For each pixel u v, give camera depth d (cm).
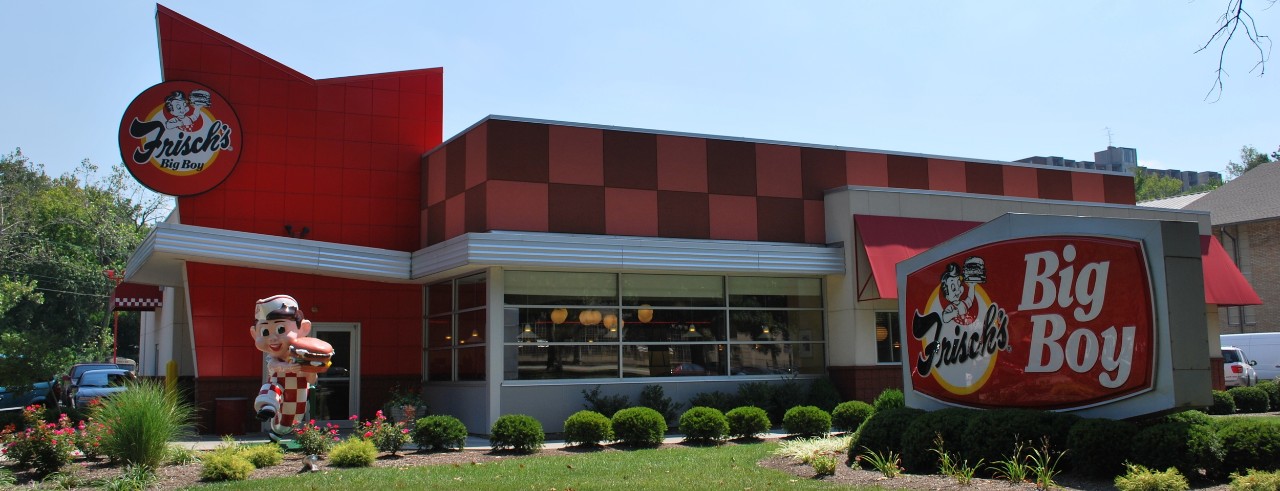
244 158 2055
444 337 2069
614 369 1942
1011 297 1234
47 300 5338
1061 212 2348
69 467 1300
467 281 1975
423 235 2169
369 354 2138
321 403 2091
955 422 1167
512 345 1858
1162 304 1062
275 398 1512
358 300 2142
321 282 2116
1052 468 1046
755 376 2077
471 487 1118
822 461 1192
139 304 2739
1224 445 991
